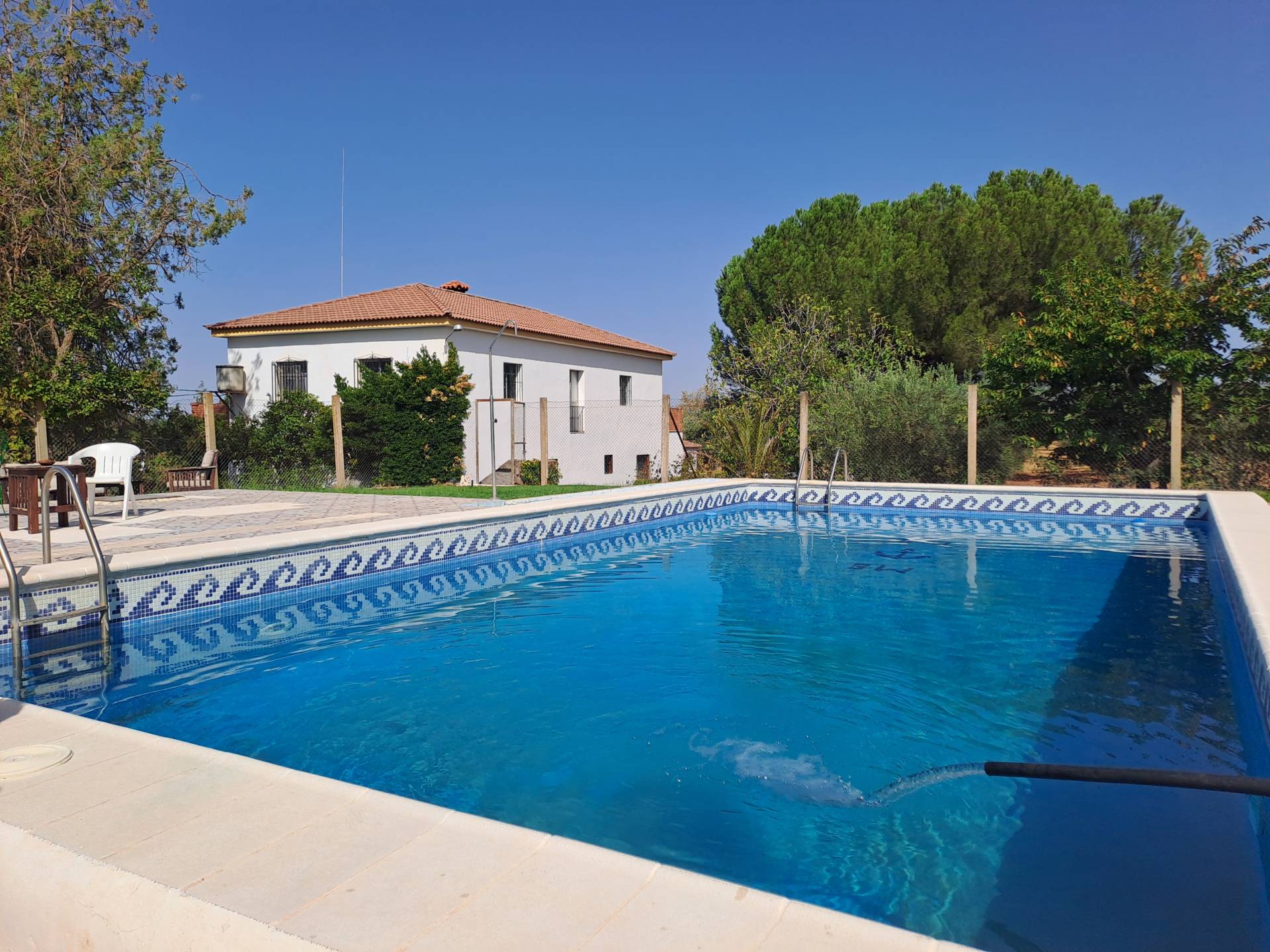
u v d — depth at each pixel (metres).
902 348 18.36
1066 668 4.66
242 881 1.57
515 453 18.83
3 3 15.45
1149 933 2.07
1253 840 2.58
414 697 4.21
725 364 21.84
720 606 6.32
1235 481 11.23
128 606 5.39
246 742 3.59
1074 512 11.12
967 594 6.70
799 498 13.08
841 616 5.95
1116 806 2.85
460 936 1.36
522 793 3.06
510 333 19.33
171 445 14.56
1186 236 19.59
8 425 12.23
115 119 16.78
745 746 3.52
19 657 4.50
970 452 12.06
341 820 1.84
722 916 1.42
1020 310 18.44
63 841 1.75
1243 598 3.87
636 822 2.80
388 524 7.53
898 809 2.87
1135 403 11.59
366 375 16.34
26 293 13.68
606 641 5.29
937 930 2.11
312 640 5.34
